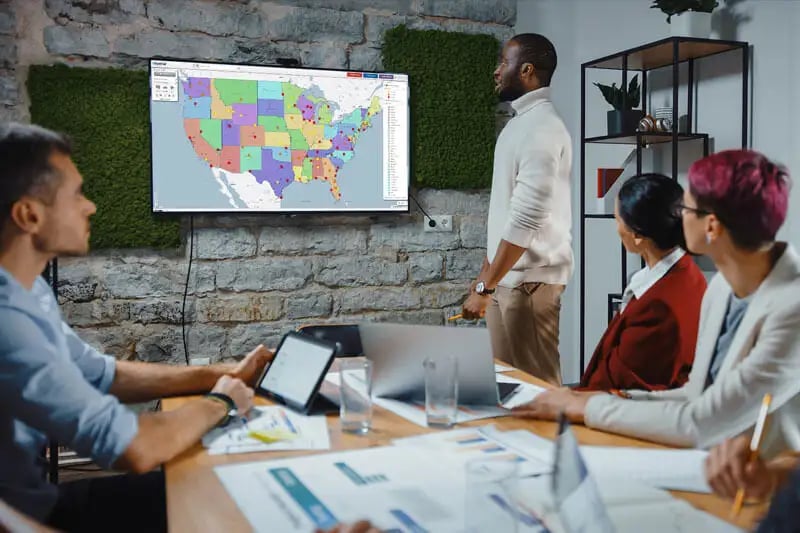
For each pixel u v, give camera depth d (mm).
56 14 3189
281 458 1261
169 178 3332
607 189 3650
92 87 3225
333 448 1314
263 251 3566
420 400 1666
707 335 1573
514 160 2721
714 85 3297
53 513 1609
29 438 1372
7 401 1233
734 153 1365
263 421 1490
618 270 3900
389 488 1112
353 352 2189
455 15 3871
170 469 1212
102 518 1620
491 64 3900
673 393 1608
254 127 3443
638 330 1831
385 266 3797
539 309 2727
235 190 3438
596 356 1971
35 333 1263
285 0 3533
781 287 1334
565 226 2742
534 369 2777
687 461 1214
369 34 3697
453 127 3846
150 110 3281
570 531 825
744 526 953
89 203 1413
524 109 2771
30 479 1390
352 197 3645
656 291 1838
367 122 3637
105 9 3252
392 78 3664
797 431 1322
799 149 2891
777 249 1382
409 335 1603
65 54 3209
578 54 4172
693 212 1398
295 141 3516
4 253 1320
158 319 3412
